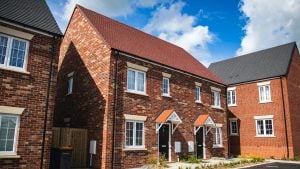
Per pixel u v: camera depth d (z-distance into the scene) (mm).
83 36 16172
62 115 16812
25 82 10492
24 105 10328
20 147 9984
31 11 11898
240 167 14961
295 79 24266
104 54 13945
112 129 12859
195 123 17797
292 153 20938
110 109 12945
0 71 9867
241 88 25672
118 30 17266
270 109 23016
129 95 14031
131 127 13906
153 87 15500
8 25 10391
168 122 15969
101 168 12414
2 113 9758
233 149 25141
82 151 13445
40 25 11359
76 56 16516
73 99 15875
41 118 10758
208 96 19953
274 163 17766
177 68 17188
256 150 23344
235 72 27516
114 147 12797
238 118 25297
